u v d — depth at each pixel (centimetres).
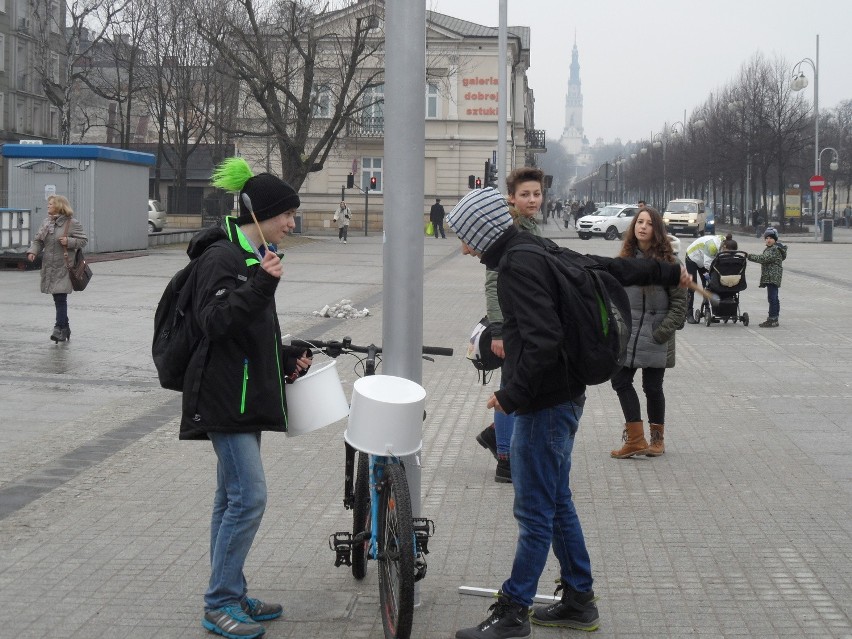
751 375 1203
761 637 464
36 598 509
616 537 607
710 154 7550
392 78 506
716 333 1630
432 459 803
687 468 769
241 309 431
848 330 1662
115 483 723
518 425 460
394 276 512
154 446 834
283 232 468
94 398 1034
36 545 588
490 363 663
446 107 5925
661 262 480
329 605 504
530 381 431
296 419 486
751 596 514
